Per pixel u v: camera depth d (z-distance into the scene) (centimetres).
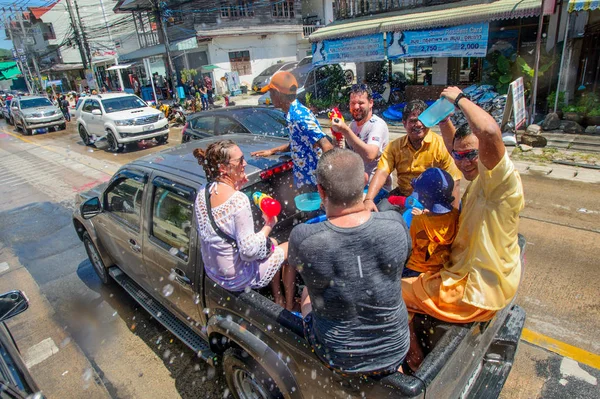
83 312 394
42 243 572
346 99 1396
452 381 175
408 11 1097
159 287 309
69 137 1515
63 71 3650
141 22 2364
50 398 293
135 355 329
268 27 2247
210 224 212
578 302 340
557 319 324
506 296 185
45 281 462
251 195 268
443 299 189
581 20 948
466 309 187
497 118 960
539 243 439
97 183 848
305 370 186
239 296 220
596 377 268
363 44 1138
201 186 249
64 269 487
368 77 1414
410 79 1333
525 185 615
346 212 152
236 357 225
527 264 402
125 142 1116
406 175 301
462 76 1198
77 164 1038
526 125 920
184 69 2284
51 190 830
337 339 158
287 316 197
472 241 186
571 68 988
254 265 222
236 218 207
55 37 3500
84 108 1261
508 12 862
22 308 224
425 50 1022
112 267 411
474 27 925
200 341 284
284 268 249
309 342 176
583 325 314
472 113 167
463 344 179
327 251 147
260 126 679
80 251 535
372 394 160
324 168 149
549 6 831
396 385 152
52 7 3309
